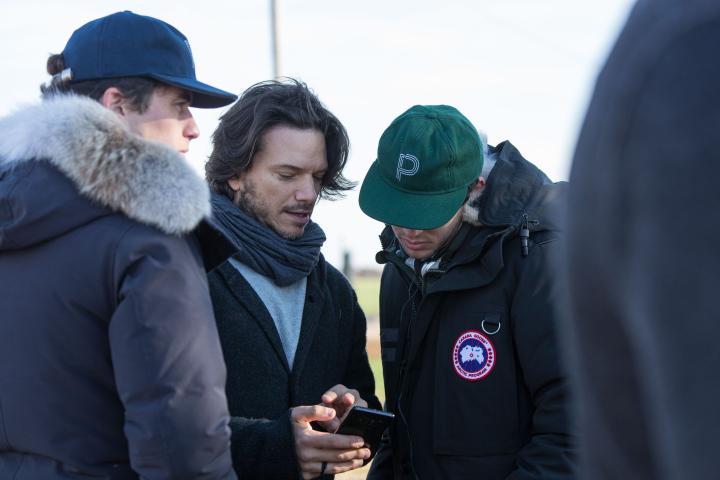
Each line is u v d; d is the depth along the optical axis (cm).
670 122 51
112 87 170
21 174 150
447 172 211
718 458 47
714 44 51
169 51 174
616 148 57
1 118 160
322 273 238
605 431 65
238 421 204
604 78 60
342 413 219
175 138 178
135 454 140
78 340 147
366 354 252
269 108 223
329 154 239
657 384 51
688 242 49
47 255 149
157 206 145
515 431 209
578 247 62
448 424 212
